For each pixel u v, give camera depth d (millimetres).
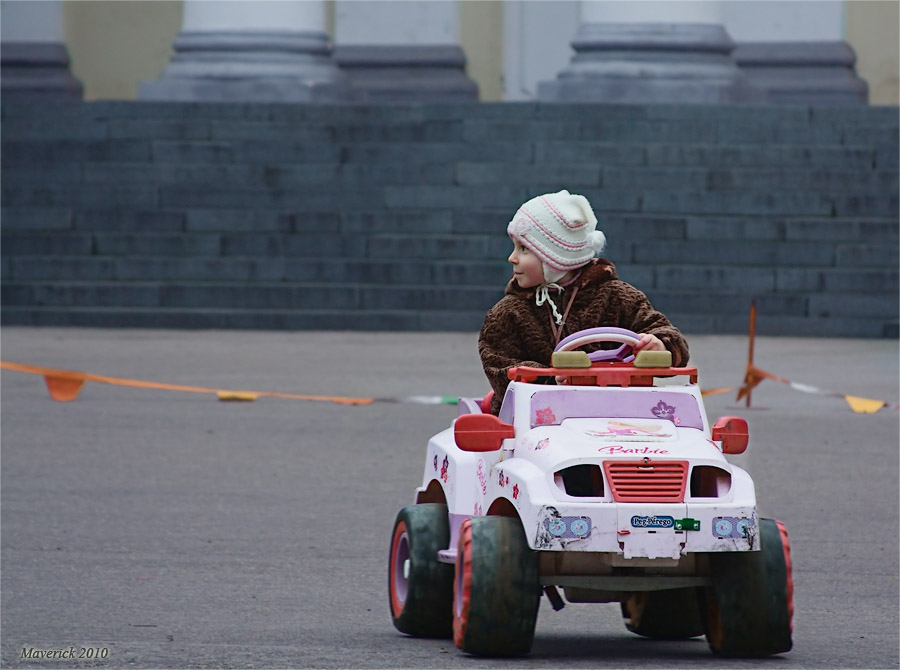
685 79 81625
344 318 67812
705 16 82875
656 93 81250
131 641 19156
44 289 69562
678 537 16453
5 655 18203
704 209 72000
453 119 76125
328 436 39156
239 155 76000
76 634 19625
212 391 43375
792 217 71812
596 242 18828
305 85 83938
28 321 68188
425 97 91375
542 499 16531
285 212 73125
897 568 25047
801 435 39938
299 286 69312
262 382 49125
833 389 49094
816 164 74188
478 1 102250
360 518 29031
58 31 93812
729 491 16766
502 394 18844
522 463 17203
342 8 92250
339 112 77750
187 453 36312
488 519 17359
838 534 27906
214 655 18156
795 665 17641
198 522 28438
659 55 82188
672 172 73125
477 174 73875
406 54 91812
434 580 18984
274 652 18344
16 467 34156
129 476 33250
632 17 82438
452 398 41812
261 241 72250
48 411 42750
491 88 102688
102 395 46250
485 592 16984
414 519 19406
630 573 17469
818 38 92125
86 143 76375
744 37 92625
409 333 66812
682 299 68188
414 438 39000
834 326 66812
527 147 74625
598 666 17281
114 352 57281
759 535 17172
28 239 72250
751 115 76500
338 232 72750
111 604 21719
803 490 32406
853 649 18953
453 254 71312
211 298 69438
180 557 25344
